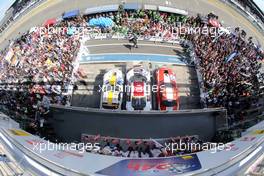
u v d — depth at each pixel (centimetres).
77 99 2869
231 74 2836
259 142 1927
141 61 3166
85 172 1700
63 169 1730
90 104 2844
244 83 2747
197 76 3050
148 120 2536
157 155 2348
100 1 3672
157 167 1770
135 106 2688
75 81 2961
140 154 2355
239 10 3569
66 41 3234
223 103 2708
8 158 1825
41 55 3064
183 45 3328
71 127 2541
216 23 3350
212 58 3006
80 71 3053
